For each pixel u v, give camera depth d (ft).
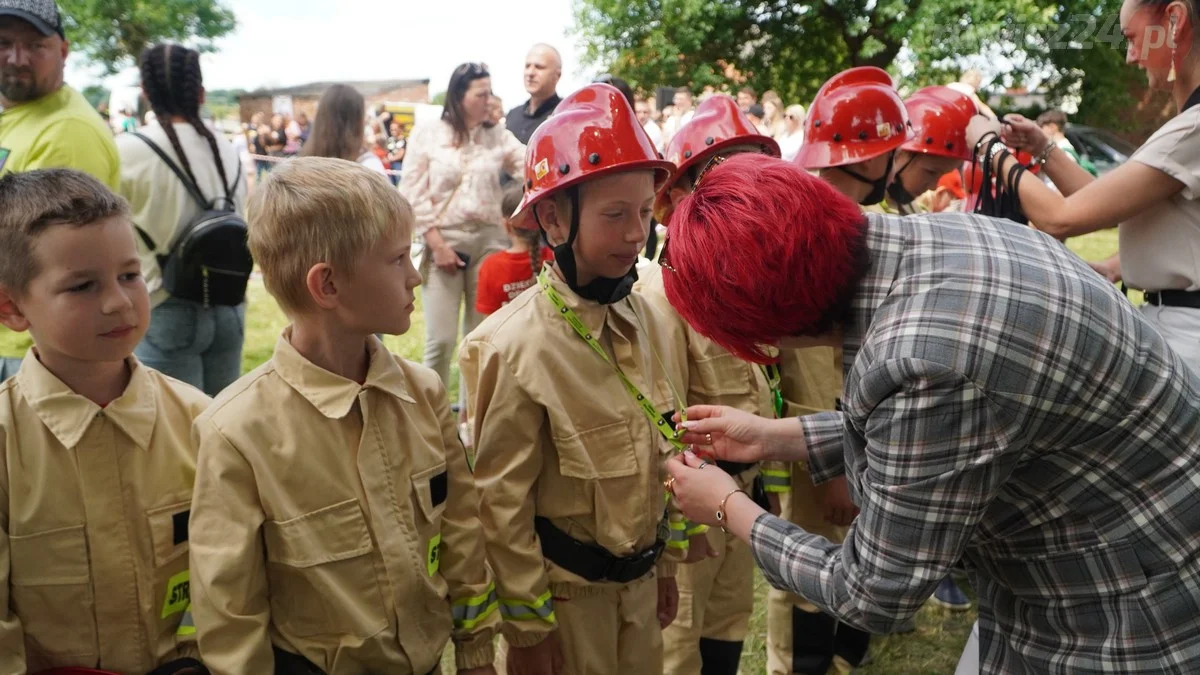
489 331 6.34
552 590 6.50
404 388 5.41
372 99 101.86
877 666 9.80
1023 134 9.13
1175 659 4.36
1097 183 7.75
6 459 4.85
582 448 6.20
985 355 4.00
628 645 6.82
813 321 4.43
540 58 17.04
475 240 15.20
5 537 4.85
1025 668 4.83
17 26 8.14
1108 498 4.37
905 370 4.04
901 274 4.34
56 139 8.51
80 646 5.07
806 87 64.23
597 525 6.30
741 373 7.84
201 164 10.23
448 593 5.68
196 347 10.53
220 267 10.00
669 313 7.59
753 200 4.35
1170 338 7.73
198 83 10.29
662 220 8.24
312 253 4.91
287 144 48.80
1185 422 4.37
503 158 15.19
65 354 4.91
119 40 100.89
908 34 47.09
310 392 5.05
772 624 8.80
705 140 7.85
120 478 5.11
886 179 8.15
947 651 10.09
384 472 5.25
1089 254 33.68
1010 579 4.80
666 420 6.81
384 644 5.16
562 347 6.25
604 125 6.08
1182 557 4.36
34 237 4.71
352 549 5.08
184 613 5.36
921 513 4.17
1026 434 4.13
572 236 6.16
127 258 4.97
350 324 5.10
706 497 5.37
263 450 4.92
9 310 4.99
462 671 5.74
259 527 4.93
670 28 62.90
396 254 5.09
